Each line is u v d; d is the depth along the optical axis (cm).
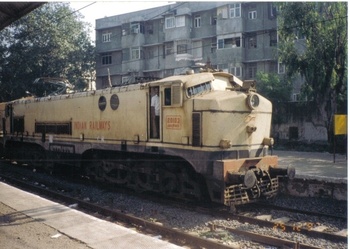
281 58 2100
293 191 1057
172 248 557
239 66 2852
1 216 747
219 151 862
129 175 1118
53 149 1432
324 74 1966
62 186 1252
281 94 2394
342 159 1734
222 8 2930
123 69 3488
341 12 1836
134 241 591
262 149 962
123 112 1079
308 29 1930
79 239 607
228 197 855
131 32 3422
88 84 3641
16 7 768
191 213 874
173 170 977
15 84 3047
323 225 775
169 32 3203
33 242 601
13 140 1750
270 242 668
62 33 3275
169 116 932
